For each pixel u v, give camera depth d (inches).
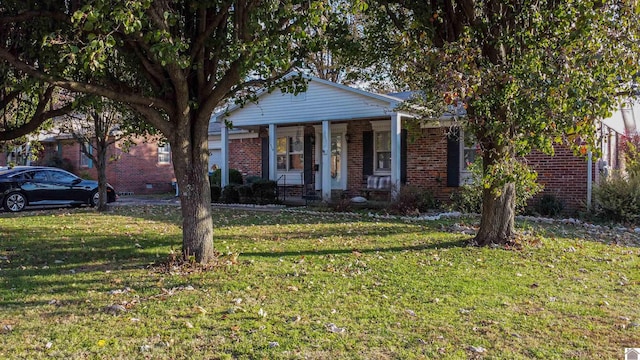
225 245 323.3
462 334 161.8
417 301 198.7
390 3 328.5
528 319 177.3
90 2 175.0
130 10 173.0
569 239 348.5
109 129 565.9
